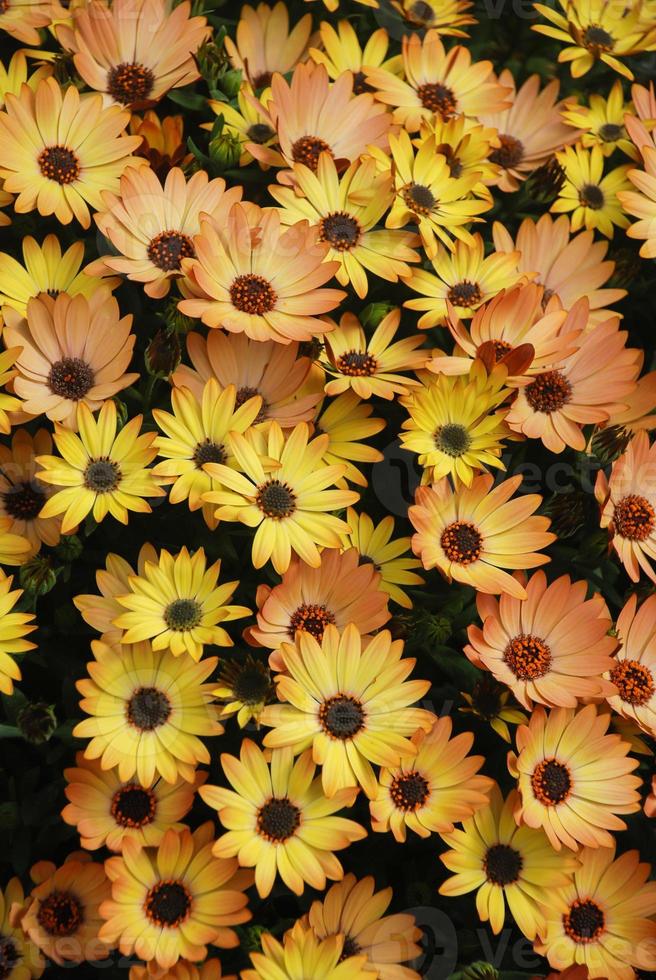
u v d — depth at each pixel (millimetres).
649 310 923
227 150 874
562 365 870
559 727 812
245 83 887
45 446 831
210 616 794
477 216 933
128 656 793
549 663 818
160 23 890
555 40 990
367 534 842
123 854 775
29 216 869
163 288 833
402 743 784
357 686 793
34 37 889
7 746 822
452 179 885
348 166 869
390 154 892
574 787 813
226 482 800
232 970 798
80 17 879
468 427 837
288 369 837
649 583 864
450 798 795
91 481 807
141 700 792
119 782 792
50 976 807
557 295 898
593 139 942
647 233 900
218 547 825
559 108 952
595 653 814
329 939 774
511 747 829
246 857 775
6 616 791
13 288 837
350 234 859
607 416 859
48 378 829
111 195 840
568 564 859
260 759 787
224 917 775
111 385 827
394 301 888
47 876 788
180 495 807
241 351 837
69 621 822
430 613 842
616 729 843
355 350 857
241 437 806
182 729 790
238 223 832
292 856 782
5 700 799
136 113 901
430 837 825
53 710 802
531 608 819
